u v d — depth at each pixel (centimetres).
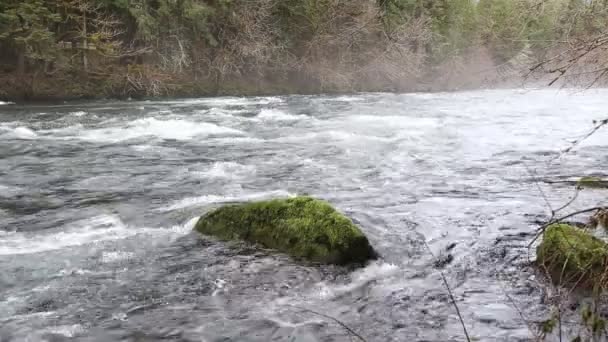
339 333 436
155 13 3262
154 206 796
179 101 2805
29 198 850
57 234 670
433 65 4538
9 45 2722
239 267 569
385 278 545
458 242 643
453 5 4406
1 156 1210
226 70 3516
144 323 449
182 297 498
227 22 3606
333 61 4197
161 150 1301
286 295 506
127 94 2992
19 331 431
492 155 1230
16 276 537
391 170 1064
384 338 428
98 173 1038
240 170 1066
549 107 2478
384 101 2912
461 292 511
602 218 423
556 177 994
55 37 2825
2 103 2480
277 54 3847
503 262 583
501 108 2458
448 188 913
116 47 3022
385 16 4353
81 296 496
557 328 420
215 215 677
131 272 553
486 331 437
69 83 2822
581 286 457
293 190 895
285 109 2388
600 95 3005
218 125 1775
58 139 1459
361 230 616
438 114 2173
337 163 1136
